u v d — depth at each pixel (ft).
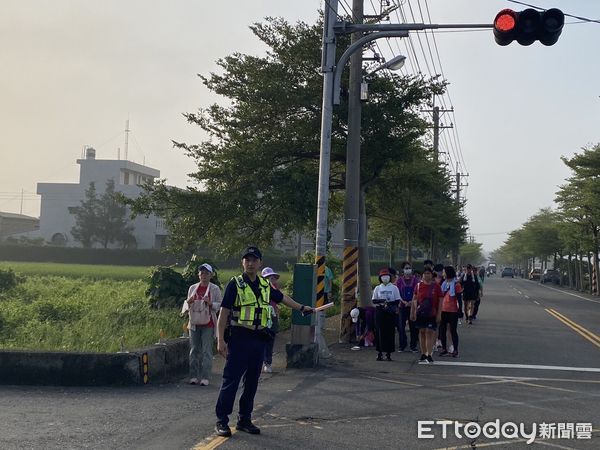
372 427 27.25
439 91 69.72
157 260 250.16
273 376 40.22
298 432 26.13
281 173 67.15
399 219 112.37
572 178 163.02
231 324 25.43
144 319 53.78
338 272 95.61
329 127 48.37
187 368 40.75
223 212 68.44
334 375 40.75
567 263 251.80
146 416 28.43
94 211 274.98
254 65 69.72
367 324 55.36
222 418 25.31
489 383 38.60
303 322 44.09
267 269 40.01
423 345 47.14
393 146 68.23
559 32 37.68
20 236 306.35
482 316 90.33
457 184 180.14
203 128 70.64
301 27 69.97
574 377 41.55
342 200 84.89
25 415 28.12
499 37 38.40
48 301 67.51
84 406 30.17
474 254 417.69
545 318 89.15
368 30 47.57
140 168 325.83
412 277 54.08
